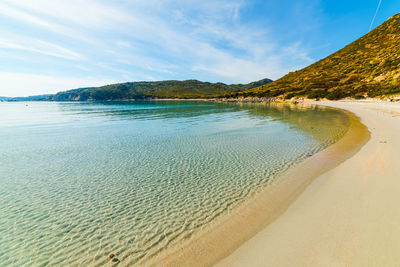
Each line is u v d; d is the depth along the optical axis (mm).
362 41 118750
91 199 9422
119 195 9711
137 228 7172
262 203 8180
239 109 58938
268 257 5199
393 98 44750
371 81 65562
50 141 21375
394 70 59094
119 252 6047
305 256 5043
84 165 14039
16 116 50344
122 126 31219
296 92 91625
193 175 11719
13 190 10516
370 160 11523
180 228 7004
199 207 8305
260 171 11742
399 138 15617
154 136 22984
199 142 19453
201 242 6180
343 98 64875
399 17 107500
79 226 7449
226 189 9758
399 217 6105
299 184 9562
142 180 11312
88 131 27141
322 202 7609
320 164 11992
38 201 9375
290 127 25594
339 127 24078
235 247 5785
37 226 7516
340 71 95000
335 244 5301
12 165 14234
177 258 5613
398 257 4609
